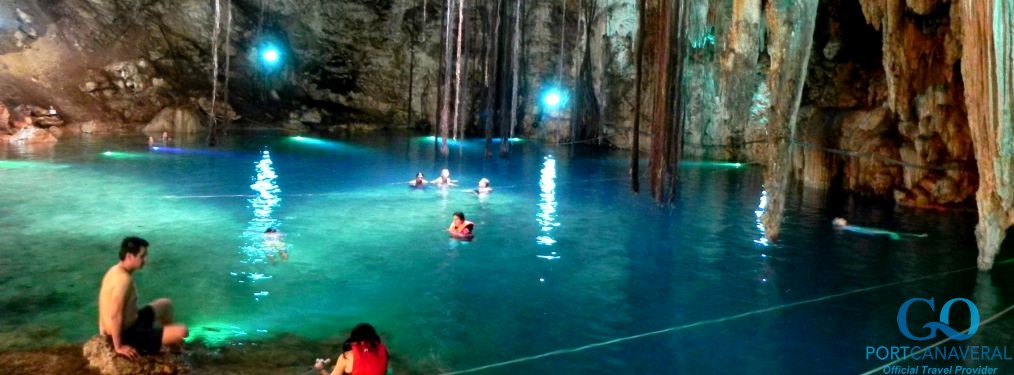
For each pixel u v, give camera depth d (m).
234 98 27.16
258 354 6.59
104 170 17.03
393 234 11.95
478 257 10.66
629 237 12.27
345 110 30.27
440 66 22.55
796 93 9.59
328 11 30.88
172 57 26.47
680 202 15.81
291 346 6.86
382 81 31.47
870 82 17.00
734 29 13.42
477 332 7.57
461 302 8.55
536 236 12.16
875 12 14.78
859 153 16.31
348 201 14.85
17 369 5.80
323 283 9.09
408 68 31.52
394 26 31.45
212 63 27.36
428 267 10.02
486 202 15.27
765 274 10.05
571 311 8.34
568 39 29.16
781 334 7.70
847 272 10.16
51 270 9.02
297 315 7.84
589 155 24.70
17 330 6.91
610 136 27.33
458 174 19.30
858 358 7.08
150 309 6.43
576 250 11.24
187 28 27.33
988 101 9.08
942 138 14.33
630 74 26.61
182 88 25.98
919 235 12.45
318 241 11.29
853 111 17.20
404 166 20.34
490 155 23.48
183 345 6.73
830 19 18.39
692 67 23.86
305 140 25.17
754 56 13.55
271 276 9.29
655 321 8.06
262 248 10.68
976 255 11.09
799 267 10.41
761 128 22.72
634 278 9.75
